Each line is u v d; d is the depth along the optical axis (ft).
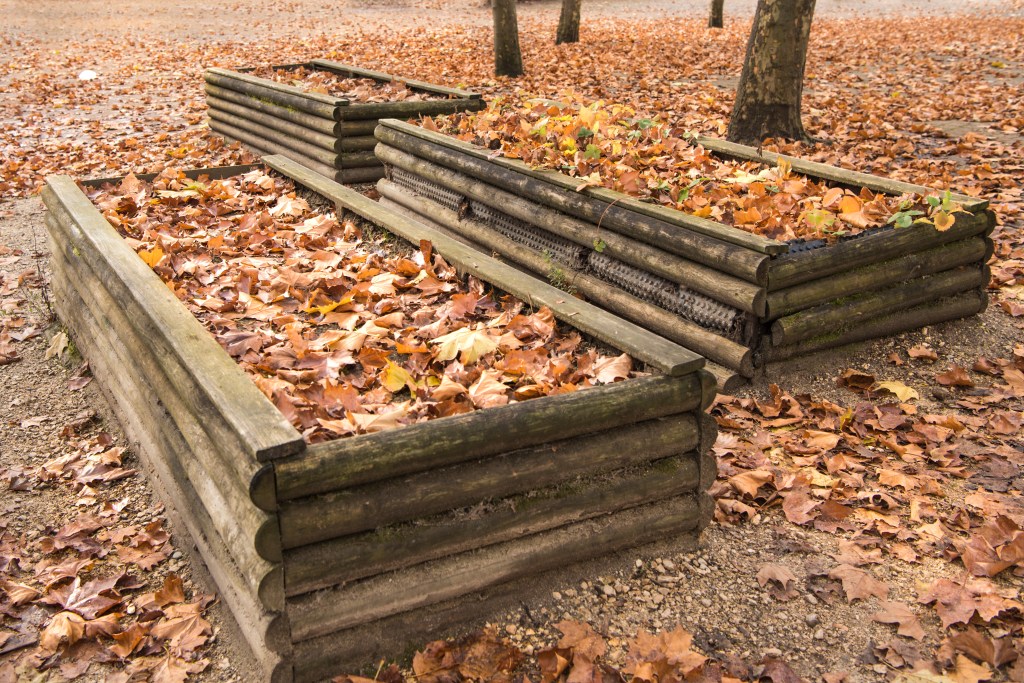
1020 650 9.74
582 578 10.48
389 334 14.42
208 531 10.30
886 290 15.53
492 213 19.40
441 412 11.41
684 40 59.77
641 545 10.86
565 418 9.75
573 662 9.37
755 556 11.17
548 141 19.47
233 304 15.19
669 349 11.12
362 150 24.99
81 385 15.74
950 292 16.37
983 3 86.89
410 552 9.16
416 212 22.02
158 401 12.20
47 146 33.04
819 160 26.89
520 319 13.99
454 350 13.35
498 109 23.94
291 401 11.13
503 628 9.86
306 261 18.03
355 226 21.02
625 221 15.56
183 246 17.98
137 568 11.18
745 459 12.99
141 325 12.50
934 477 12.78
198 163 29.86
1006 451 13.41
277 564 8.59
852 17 77.92
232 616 10.12
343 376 13.15
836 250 14.49
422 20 75.66
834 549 11.33
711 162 20.18
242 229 20.21
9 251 21.70
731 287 13.94
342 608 8.95
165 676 9.32
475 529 9.46
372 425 10.80
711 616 10.19
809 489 12.32
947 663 9.53
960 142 29.14
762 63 28.71
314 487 8.60
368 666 9.30
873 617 10.19
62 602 10.57
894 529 11.59
